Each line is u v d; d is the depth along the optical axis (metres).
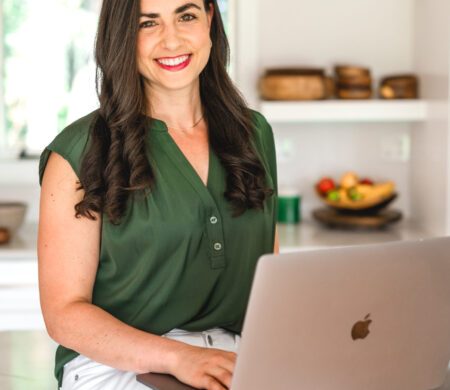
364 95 3.02
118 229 1.39
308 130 3.28
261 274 0.98
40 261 1.39
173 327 1.43
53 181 1.39
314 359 1.07
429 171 2.99
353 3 3.19
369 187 3.00
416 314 1.14
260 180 1.53
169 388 1.18
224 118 1.57
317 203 3.32
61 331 1.33
